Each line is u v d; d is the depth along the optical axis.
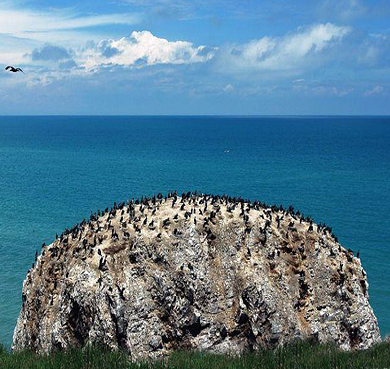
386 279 98.75
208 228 68.62
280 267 68.00
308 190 195.25
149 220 69.81
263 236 69.31
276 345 59.53
